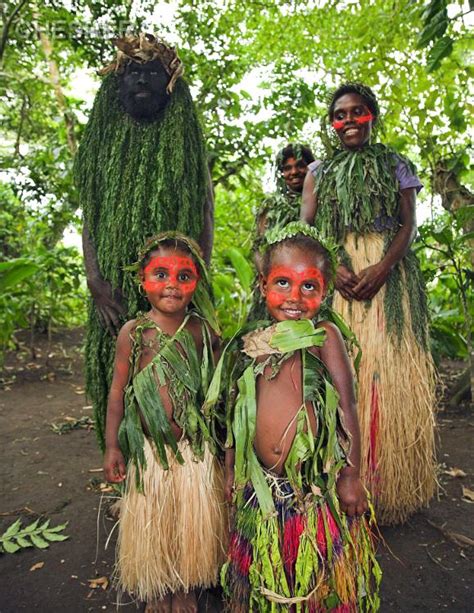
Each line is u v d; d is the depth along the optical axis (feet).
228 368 5.57
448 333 13.76
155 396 5.60
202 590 6.40
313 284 5.07
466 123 13.35
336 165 8.02
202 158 7.09
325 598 4.95
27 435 11.91
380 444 7.59
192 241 5.82
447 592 6.49
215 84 15.96
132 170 6.80
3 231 19.56
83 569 6.97
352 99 7.76
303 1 15.98
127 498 5.88
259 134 16.25
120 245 6.81
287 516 4.98
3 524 8.08
